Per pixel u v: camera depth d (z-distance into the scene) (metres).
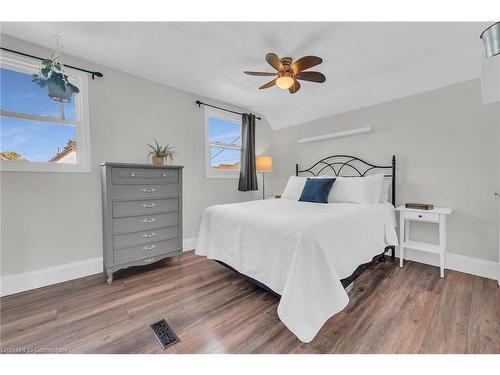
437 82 2.46
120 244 2.18
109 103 2.48
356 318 1.55
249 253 1.82
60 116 2.22
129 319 1.56
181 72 2.62
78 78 2.30
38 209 2.07
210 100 3.43
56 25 1.82
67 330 1.44
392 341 1.33
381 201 2.69
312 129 3.77
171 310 1.67
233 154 4.05
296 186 3.15
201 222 2.45
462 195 2.35
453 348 1.27
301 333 1.24
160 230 2.44
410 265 2.53
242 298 1.83
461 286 2.00
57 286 2.06
